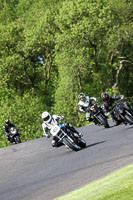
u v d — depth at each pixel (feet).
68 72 530.27
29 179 126.62
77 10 545.85
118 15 563.48
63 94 539.70
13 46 622.95
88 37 551.59
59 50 557.33
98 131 217.97
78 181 101.65
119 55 606.14
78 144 161.79
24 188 112.47
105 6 552.41
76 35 533.96
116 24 556.92
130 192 69.10
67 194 86.12
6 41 612.70
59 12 586.86
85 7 545.03
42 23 605.31
